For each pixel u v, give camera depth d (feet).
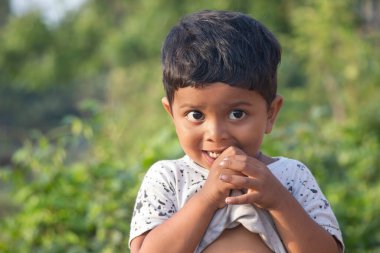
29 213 16.97
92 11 75.20
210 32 7.80
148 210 8.00
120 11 75.36
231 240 7.81
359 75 35.78
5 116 119.14
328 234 7.88
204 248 7.82
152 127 52.60
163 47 8.04
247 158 7.53
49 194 17.01
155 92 57.41
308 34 41.70
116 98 63.77
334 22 40.88
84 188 16.89
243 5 50.93
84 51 75.46
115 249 16.33
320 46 41.09
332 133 22.16
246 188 7.54
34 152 17.71
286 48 47.16
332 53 40.70
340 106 39.27
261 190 7.50
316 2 41.70
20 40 74.23
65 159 18.48
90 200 16.84
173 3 60.03
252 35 7.84
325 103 41.68
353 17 42.16
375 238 17.75
